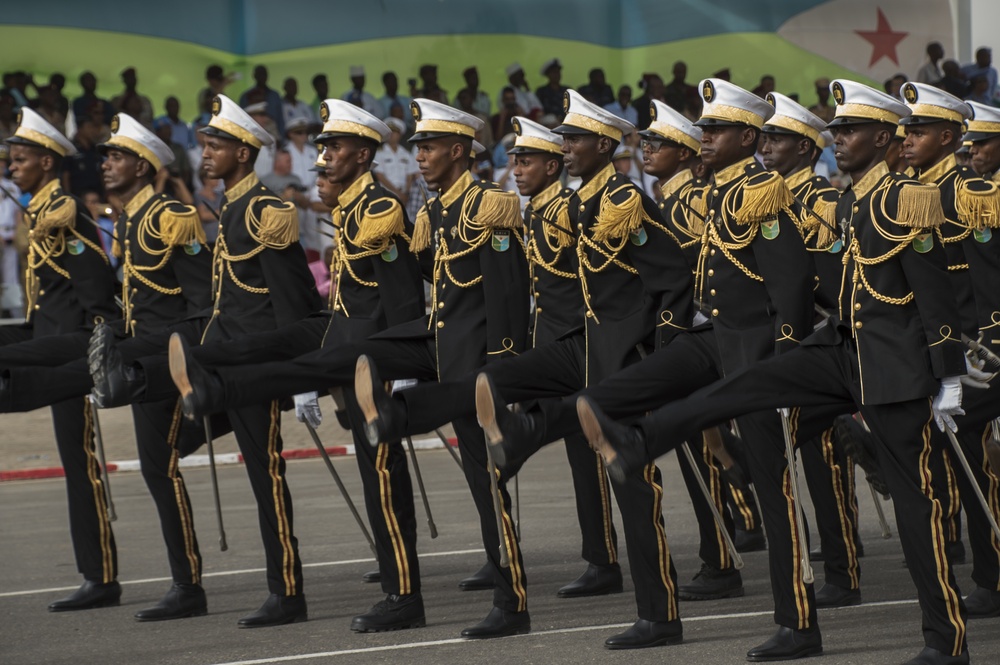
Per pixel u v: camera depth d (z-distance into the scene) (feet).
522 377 65.41
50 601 81.56
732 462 71.72
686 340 63.87
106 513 79.36
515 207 66.74
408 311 70.33
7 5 170.71
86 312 80.12
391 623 69.36
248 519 109.70
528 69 186.70
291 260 71.97
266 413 71.56
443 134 68.44
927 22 199.21
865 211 56.39
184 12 177.99
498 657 62.49
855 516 73.87
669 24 189.47
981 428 67.51
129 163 78.28
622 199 64.49
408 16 183.83
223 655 65.62
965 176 72.74
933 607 55.93
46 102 172.45
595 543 77.97
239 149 72.79
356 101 183.11
